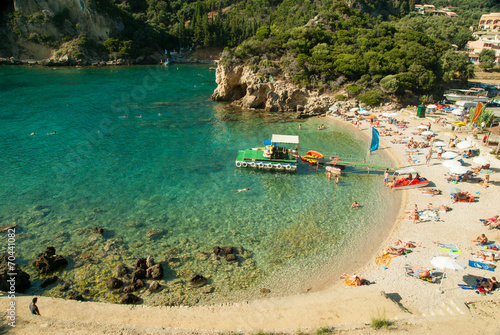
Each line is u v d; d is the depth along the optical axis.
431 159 43.59
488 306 18.89
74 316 18.77
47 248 24.69
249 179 39.81
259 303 20.28
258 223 30.36
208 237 28.06
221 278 23.31
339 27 96.06
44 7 136.62
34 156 44.00
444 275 22.56
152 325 18.20
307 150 49.03
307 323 18.28
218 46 167.38
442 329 17.00
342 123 62.03
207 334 16.97
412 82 73.94
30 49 136.00
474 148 45.66
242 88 77.31
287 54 75.94
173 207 32.69
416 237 27.34
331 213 32.22
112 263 24.56
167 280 22.97
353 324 17.48
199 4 176.88
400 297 20.86
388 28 97.62
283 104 70.19
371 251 26.30
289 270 24.23
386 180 38.78
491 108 61.22
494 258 23.81
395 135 54.03
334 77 75.69
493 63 113.81
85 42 139.00
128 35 153.12
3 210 30.88
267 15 176.38
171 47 164.38
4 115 62.19
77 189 35.59
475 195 33.62
